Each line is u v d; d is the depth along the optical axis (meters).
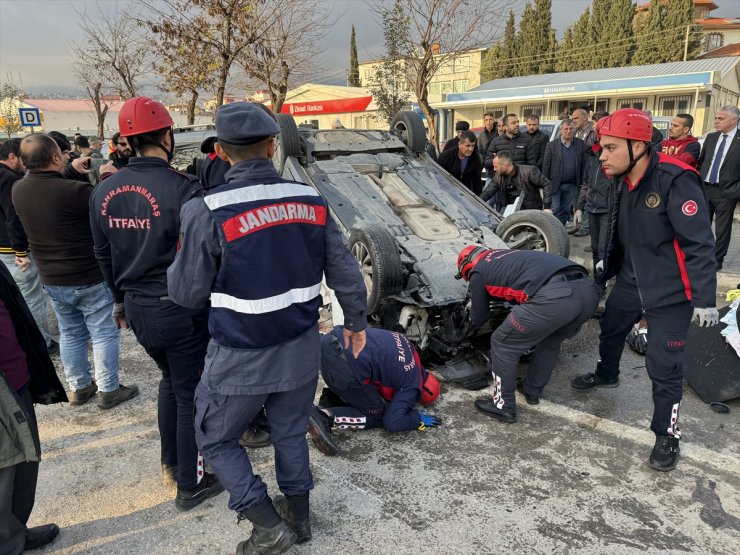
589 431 3.41
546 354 3.60
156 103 2.59
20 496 2.38
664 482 2.91
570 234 8.73
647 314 3.04
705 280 2.74
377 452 3.23
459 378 4.02
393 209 4.93
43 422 3.69
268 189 2.09
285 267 2.10
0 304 2.27
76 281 3.58
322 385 4.14
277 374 2.16
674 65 25.69
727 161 6.02
